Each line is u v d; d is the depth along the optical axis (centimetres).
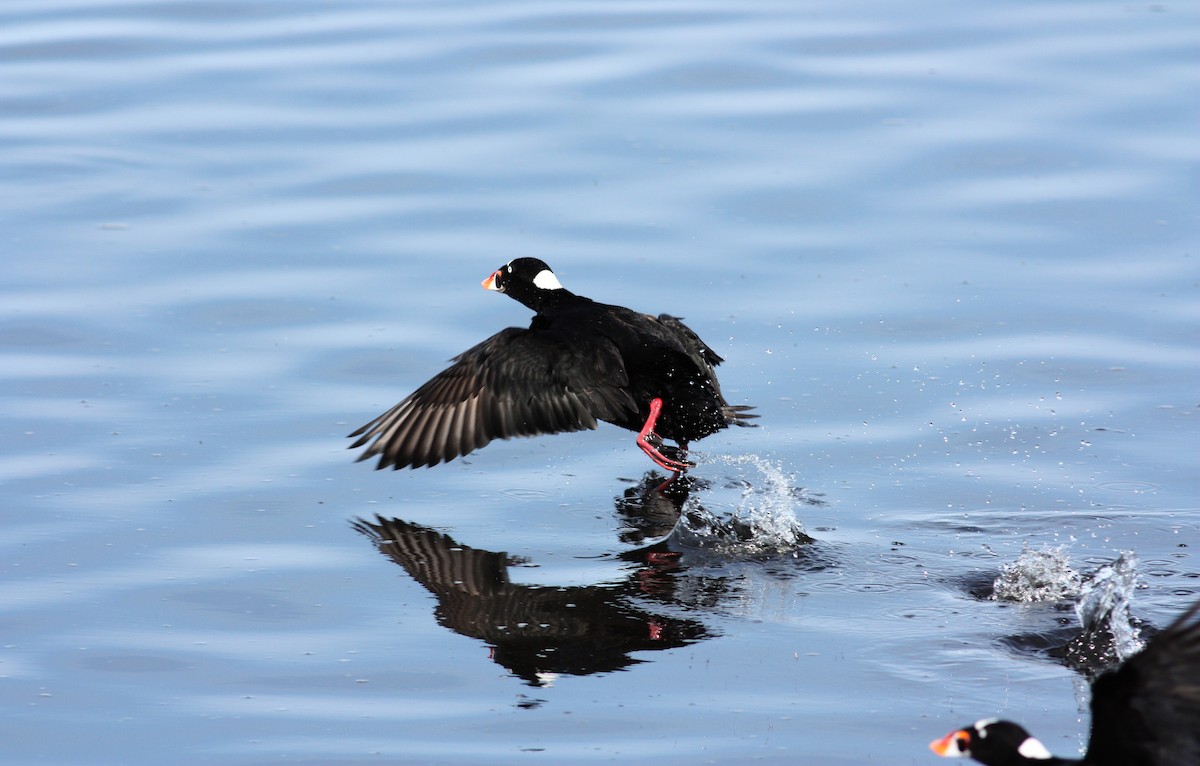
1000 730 689
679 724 858
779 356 1489
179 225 1798
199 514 1175
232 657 948
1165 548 1095
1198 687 662
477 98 2147
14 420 1335
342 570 1084
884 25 2358
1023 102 2077
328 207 1852
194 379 1434
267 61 2270
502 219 1817
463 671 929
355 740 844
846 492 1223
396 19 2427
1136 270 1638
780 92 2144
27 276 1655
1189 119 2000
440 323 1570
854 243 1744
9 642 964
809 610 1014
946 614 1002
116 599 1029
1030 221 1773
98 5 2517
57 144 2016
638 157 1975
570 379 1202
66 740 848
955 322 1545
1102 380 1409
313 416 1365
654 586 1058
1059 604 1013
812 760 816
